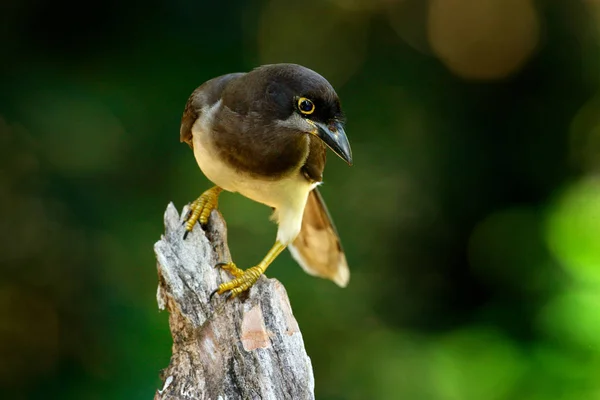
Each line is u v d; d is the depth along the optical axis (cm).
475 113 1588
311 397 606
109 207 1144
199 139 762
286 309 632
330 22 1529
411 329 1465
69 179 1135
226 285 652
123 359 1062
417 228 1494
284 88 727
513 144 1594
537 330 1372
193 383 625
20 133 1130
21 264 1146
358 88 1495
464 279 1548
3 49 1172
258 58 1345
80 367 1117
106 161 1156
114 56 1222
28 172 1135
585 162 1616
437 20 1598
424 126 1514
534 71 1628
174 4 1234
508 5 1655
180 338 646
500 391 1291
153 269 1128
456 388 1301
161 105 1193
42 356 1137
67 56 1209
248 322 623
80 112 1139
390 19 1577
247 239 1228
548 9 1634
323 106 731
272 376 606
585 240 1470
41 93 1144
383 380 1298
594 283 1376
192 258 675
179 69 1221
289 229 794
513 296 1491
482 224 1552
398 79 1522
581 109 1617
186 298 652
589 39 1634
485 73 1617
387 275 1438
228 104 743
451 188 1533
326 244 924
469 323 1483
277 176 758
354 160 1412
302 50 1496
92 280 1130
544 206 1574
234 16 1265
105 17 1221
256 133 732
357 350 1315
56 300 1138
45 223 1141
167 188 1184
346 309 1321
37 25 1199
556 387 1263
